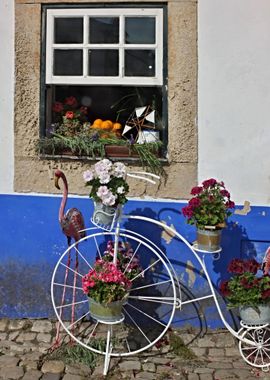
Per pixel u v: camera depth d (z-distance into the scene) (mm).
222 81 4281
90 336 4285
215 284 4410
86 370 3822
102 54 4426
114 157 4391
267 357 3990
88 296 3795
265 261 3980
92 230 4426
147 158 4328
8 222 4504
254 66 4258
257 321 3805
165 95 4355
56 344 4160
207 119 4312
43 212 4473
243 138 4301
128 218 4340
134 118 4605
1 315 4586
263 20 4234
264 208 4324
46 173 4461
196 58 4289
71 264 4488
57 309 4504
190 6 4262
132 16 4340
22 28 4398
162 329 4434
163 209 4379
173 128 4340
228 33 4258
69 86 4691
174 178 4367
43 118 4445
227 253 4387
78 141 4379
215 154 4324
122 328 4414
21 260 4527
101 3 4324
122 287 3742
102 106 4691
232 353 4129
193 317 4449
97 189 3846
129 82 4387
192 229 4375
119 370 3838
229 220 4363
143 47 4359
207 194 3959
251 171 4320
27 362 3900
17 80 4430
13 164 4484
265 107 4273
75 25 4414
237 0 4238
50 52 4414
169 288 4449
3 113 4469
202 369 3877
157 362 3971
